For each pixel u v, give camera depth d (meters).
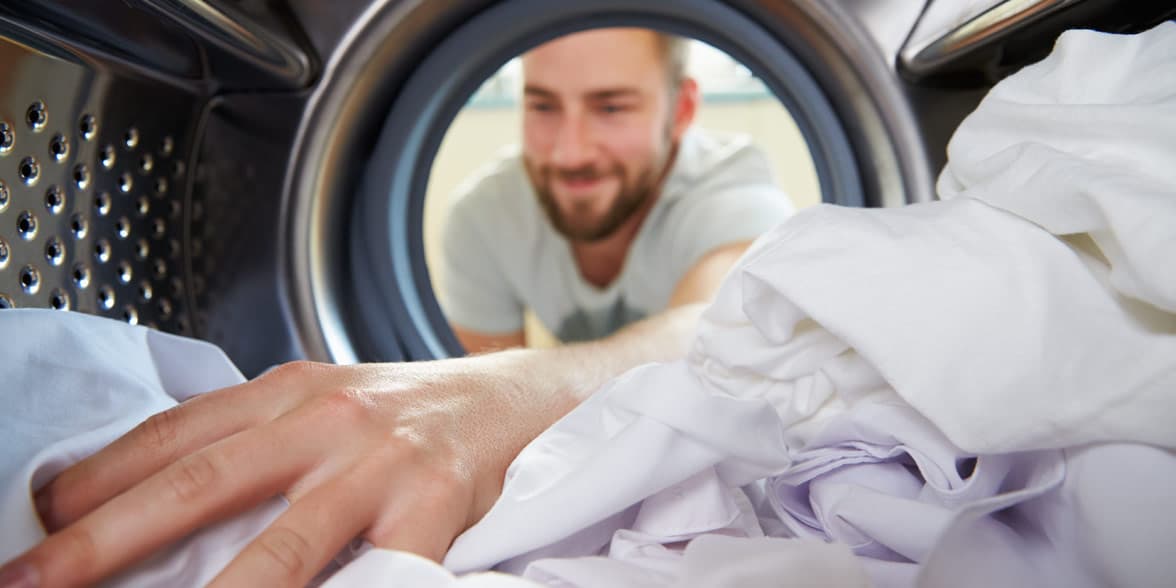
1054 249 0.33
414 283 0.73
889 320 0.33
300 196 0.65
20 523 0.29
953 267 0.33
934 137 0.65
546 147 2.00
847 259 0.35
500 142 2.55
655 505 0.36
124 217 0.53
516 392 0.45
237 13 0.53
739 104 2.49
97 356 0.39
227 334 0.63
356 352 0.68
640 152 1.95
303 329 0.65
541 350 0.54
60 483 0.31
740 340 0.40
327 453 0.34
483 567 0.33
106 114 0.50
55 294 0.47
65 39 0.44
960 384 0.32
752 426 0.36
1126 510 0.29
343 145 0.67
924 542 0.33
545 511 0.33
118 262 0.52
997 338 0.32
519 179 2.21
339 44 0.65
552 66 1.87
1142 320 0.31
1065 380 0.31
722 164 2.00
